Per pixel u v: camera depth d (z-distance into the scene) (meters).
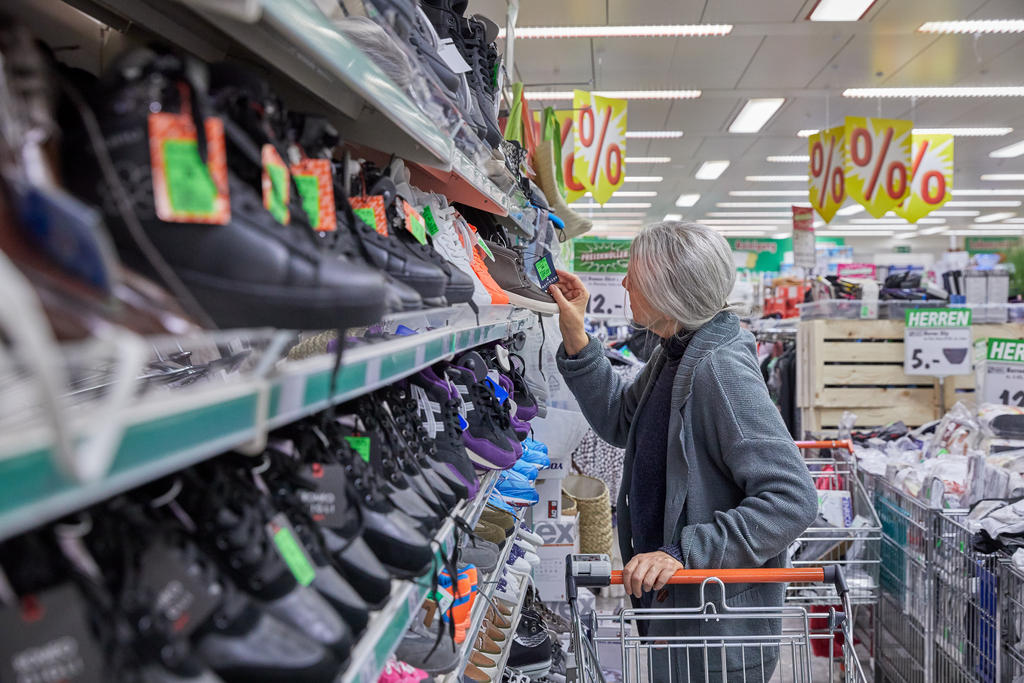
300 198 0.79
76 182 0.59
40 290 0.43
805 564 3.27
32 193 0.44
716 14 7.02
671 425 1.91
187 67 0.61
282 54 0.83
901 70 8.63
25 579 0.49
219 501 0.71
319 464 0.90
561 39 7.73
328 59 0.73
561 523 3.40
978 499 2.89
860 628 3.61
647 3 6.75
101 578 0.54
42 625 0.49
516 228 2.72
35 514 0.37
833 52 8.06
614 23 7.28
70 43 0.92
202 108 0.61
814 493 1.75
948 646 2.71
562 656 2.69
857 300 5.40
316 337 1.16
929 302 5.28
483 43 2.06
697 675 1.83
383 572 0.94
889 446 4.14
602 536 4.04
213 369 1.00
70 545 0.53
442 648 1.34
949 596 2.72
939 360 5.02
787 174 14.73
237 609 0.66
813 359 5.29
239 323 0.63
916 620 2.95
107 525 0.58
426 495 1.20
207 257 0.61
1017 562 2.25
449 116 1.30
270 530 0.75
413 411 1.42
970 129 11.31
